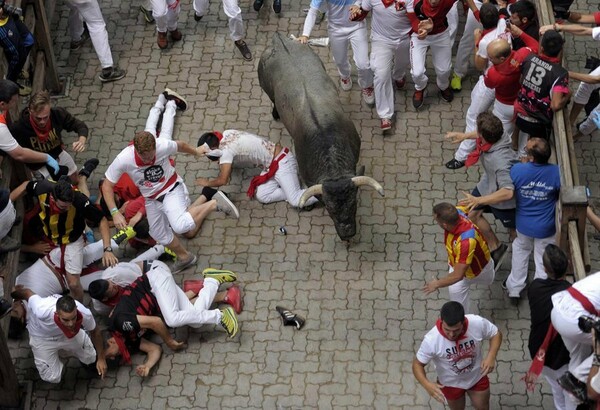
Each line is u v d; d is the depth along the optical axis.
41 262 10.41
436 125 12.23
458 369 8.60
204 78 12.99
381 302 10.51
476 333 8.45
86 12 12.53
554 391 8.73
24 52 11.11
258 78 12.30
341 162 10.66
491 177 9.94
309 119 10.93
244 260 10.99
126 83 12.98
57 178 10.65
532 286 8.41
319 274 10.80
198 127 12.38
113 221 10.65
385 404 9.70
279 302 10.58
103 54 12.77
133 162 10.23
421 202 11.40
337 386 9.86
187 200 10.92
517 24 11.05
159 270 10.15
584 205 8.80
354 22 11.91
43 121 10.42
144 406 9.84
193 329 10.38
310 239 11.13
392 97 12.01
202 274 10.92
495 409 9.59
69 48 13.51
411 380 9.86
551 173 9.51
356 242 11.05
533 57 10.30
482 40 11.19
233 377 10.00
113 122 12.52
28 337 10.41
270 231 11.24
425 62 12.77
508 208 9.98
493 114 10.38
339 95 12.68
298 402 9.77
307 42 11.96
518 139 11.30
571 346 8.08
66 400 9.95
